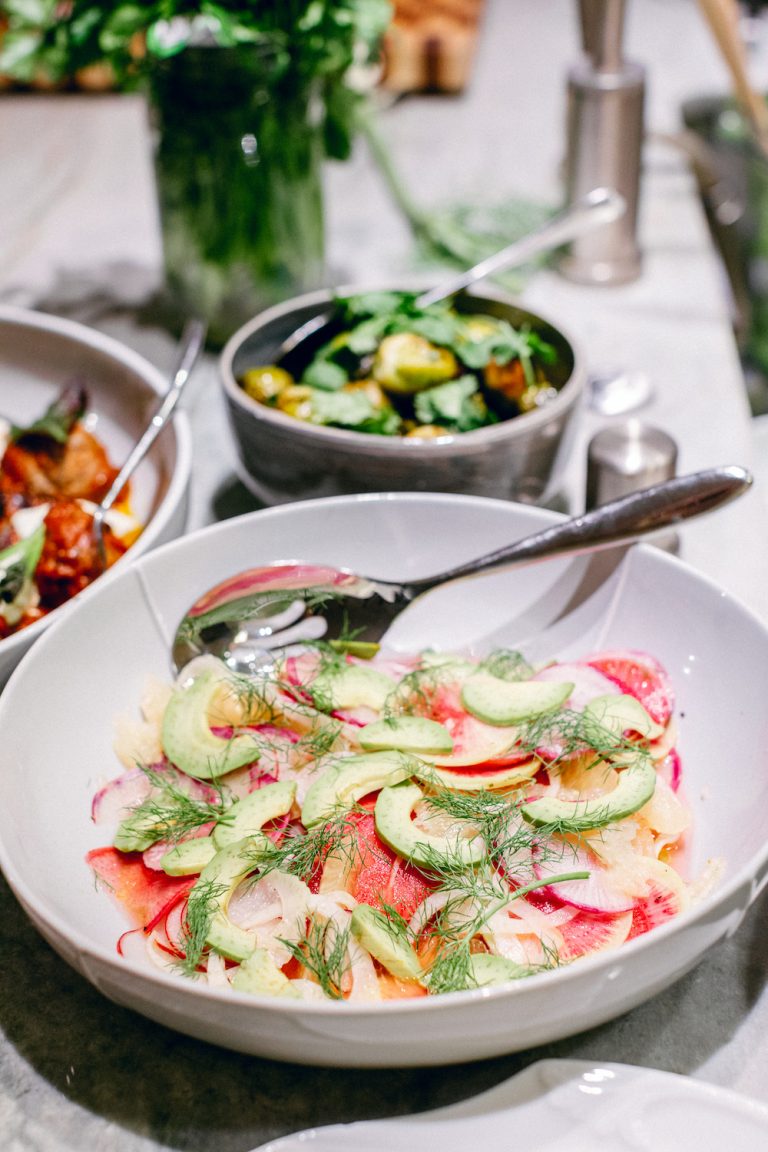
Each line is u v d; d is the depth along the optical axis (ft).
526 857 2.23
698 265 4.00
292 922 2.16
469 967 2.09
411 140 4.83
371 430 2.83
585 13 3.70
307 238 3.45
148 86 3.25
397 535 2.72
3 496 2.99
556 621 2.64
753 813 2.25
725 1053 2.17
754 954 2.28
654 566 2.56
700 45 5.63
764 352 4.36
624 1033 2.19
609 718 2.39
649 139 4.39
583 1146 2.02
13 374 3.33
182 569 2.63
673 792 2.35
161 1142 2.10
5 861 2.12
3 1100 2.14
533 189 4.36
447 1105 2.12
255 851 2.22
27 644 2.48
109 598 2.54
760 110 3.95
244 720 2.46
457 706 2.47
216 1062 2.17
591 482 2.87
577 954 2.14
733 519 3.02
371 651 2.60
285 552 2.71
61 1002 2.24
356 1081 2.15
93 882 2.28
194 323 3.13
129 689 2.54
